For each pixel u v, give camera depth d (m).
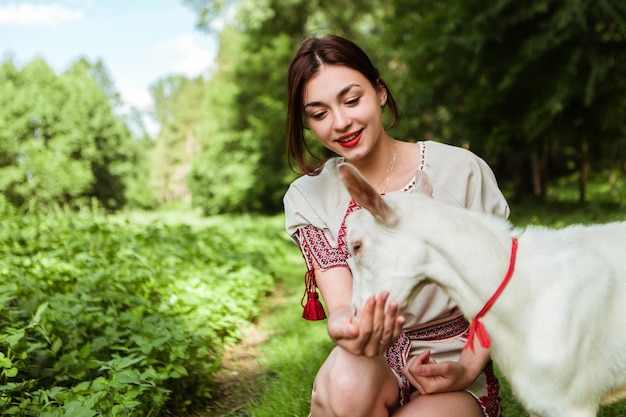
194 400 3.83
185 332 4.09
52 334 3.56
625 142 13.25
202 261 6.96
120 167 35.16
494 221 2.12
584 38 11.87
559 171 22.88
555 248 2.09
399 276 1.97
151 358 3.53
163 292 5.08
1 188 27.59
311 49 2.34
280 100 25.36
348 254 2.39
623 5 11.17
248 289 6.23
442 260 2.01
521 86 13.17
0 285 3.86
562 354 1.95
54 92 31.67
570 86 12.07
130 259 5.86
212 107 28.92
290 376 4.12
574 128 13.43
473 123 14.51
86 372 3.41
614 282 2.05
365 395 2.16
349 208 2.41
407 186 2.40
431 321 2.35
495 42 12.95
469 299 2.02
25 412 2.75
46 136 31.19
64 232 6.59
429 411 2.14
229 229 12.02
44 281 4.57
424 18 15.41
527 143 14.06
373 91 2.36
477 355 2.20
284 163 25.28
